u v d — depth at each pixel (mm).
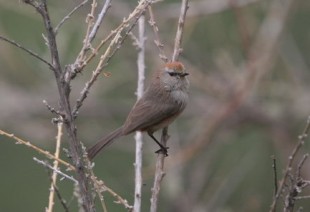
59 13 14617
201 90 16656
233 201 15539
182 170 15344
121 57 15555
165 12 14656
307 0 15805
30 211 18016
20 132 17469
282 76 16125
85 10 14531
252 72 14047
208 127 14219
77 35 14625
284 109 16172
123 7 14828
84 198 6758
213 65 15711
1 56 15906
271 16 14719
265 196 15359
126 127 9727
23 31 15328
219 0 14492
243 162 15578
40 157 17891
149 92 10148
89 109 16828
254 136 15836
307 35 16922
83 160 6941
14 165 17984
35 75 16250
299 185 6945
